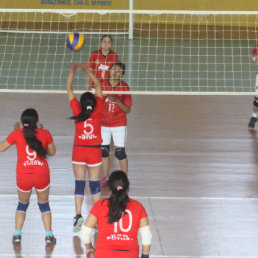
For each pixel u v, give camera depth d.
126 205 11.19
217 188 20.23
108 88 19.94
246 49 45.19
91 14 48.88
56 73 37.34
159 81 36.59
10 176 21.09
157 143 25.59
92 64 23.77
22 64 39.19
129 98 19.83
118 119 19.75
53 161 22.83
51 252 15.12
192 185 20.50
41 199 15.55
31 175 14.99
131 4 46.16
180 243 15.74
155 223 17.06
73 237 16.11
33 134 14.80
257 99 27.56
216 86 33.41
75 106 16.55
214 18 47.69
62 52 42.53
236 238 16.16
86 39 46.50
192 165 22.72
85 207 18.31
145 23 48.72
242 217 17.67
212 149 24.86
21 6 48.81
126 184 11.30
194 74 38.34
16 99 32.41
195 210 18.16
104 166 20.27
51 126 27.75
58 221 17.17
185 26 48.81
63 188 20.00
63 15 48.72
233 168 22.44
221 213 17.95
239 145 25.52
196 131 27.58
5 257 14.73
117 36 48.38
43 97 33.19
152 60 41.41
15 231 15.72
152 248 15.38
